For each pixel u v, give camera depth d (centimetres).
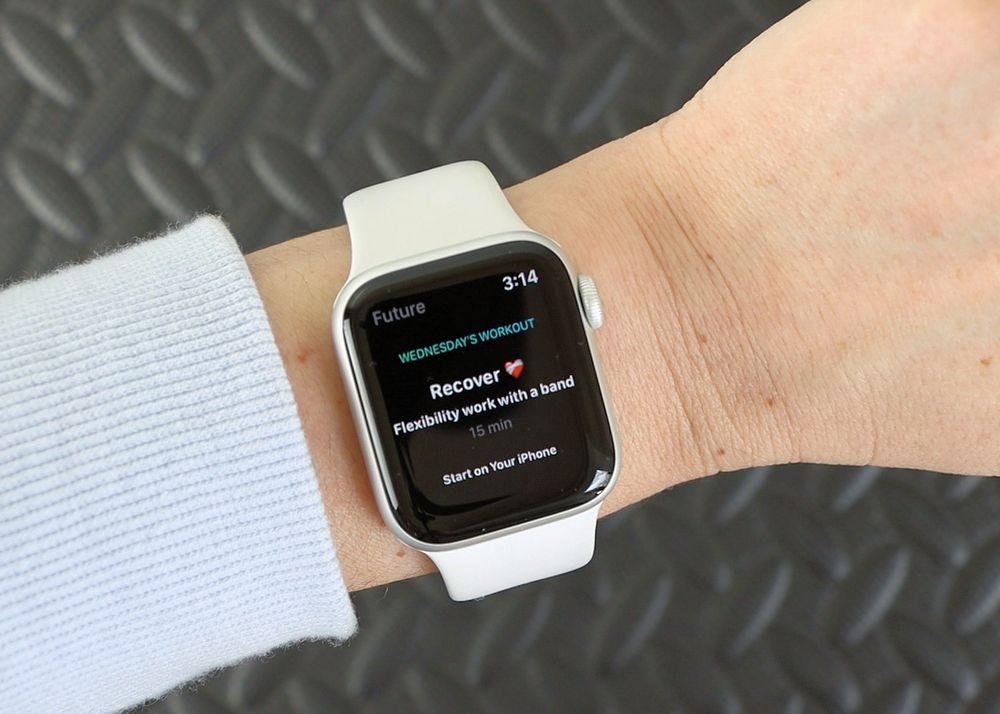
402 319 22
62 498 20
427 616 33
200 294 20
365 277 21
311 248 23
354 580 22
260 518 20
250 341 20
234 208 34
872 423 23
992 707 32
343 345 21
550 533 22
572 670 32
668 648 33
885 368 22
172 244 21
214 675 32
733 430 23
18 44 35
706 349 23
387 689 32
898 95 22
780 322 23
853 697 32
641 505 34
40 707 20
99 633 20
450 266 22
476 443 22
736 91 23
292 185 34
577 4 36
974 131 22
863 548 33
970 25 21
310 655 33
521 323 22
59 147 35
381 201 22
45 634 20
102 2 36
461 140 35
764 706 32
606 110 35
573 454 22
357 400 21
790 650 33
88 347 20
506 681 32
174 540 20
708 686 32
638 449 23
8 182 34
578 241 23
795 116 23
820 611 33
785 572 33
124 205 34
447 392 22
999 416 22
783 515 33
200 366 20
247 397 20
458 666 33
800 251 23
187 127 35
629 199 23
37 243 34
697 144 23
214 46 35
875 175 22
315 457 22
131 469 20
